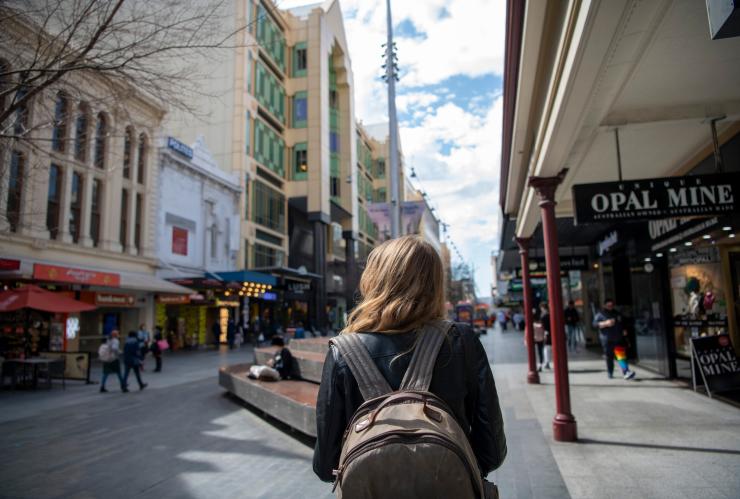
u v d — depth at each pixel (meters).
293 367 9.45
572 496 4.29
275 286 34.78
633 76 5.57
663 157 8.76
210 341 29.94
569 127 5.32
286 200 40.50
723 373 8.45
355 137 52.22
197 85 7.78
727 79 5.75
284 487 4.97
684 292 9.91
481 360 1.52
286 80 41.88
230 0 7.03
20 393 11.63
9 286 16.17
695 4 4.18
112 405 9.86
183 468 5.62
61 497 4.73
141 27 6.72
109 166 20.08
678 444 5.64
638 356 12.34
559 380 6.27
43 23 6.28
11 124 6.77
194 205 26.95
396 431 1.21
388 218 21.22
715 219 7.85
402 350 1.44
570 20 4.00
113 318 21.38
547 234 6.77
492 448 1.46
